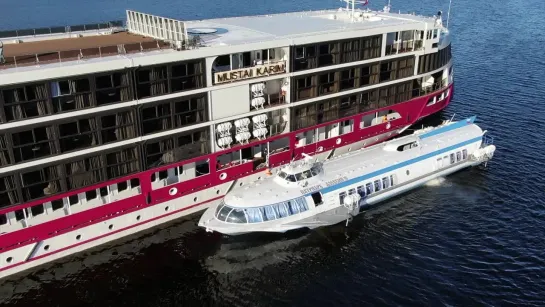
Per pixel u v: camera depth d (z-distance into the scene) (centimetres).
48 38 4481
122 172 3772
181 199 4181
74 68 3288
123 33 4716
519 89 7369
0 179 3278
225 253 3834
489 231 4031
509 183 4750
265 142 4500
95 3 16275
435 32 5531
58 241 3644
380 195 4425
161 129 3881
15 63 3325
